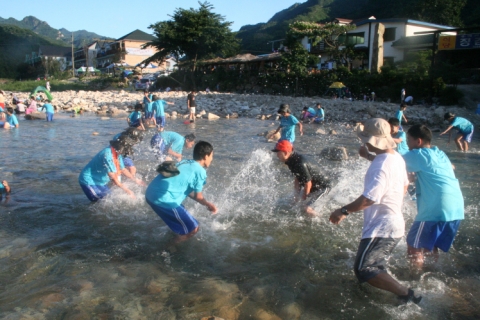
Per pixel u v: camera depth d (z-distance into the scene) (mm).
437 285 3672
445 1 44688
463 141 11055
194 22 41312
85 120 18297
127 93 32844
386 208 3404
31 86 50125
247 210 5719
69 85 51219
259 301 3426
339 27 34062
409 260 3994
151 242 4594
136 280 3752
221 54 44938
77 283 3678
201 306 3336
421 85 25547
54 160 9000
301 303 3406
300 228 5062
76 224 5105
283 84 33312
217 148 10977
